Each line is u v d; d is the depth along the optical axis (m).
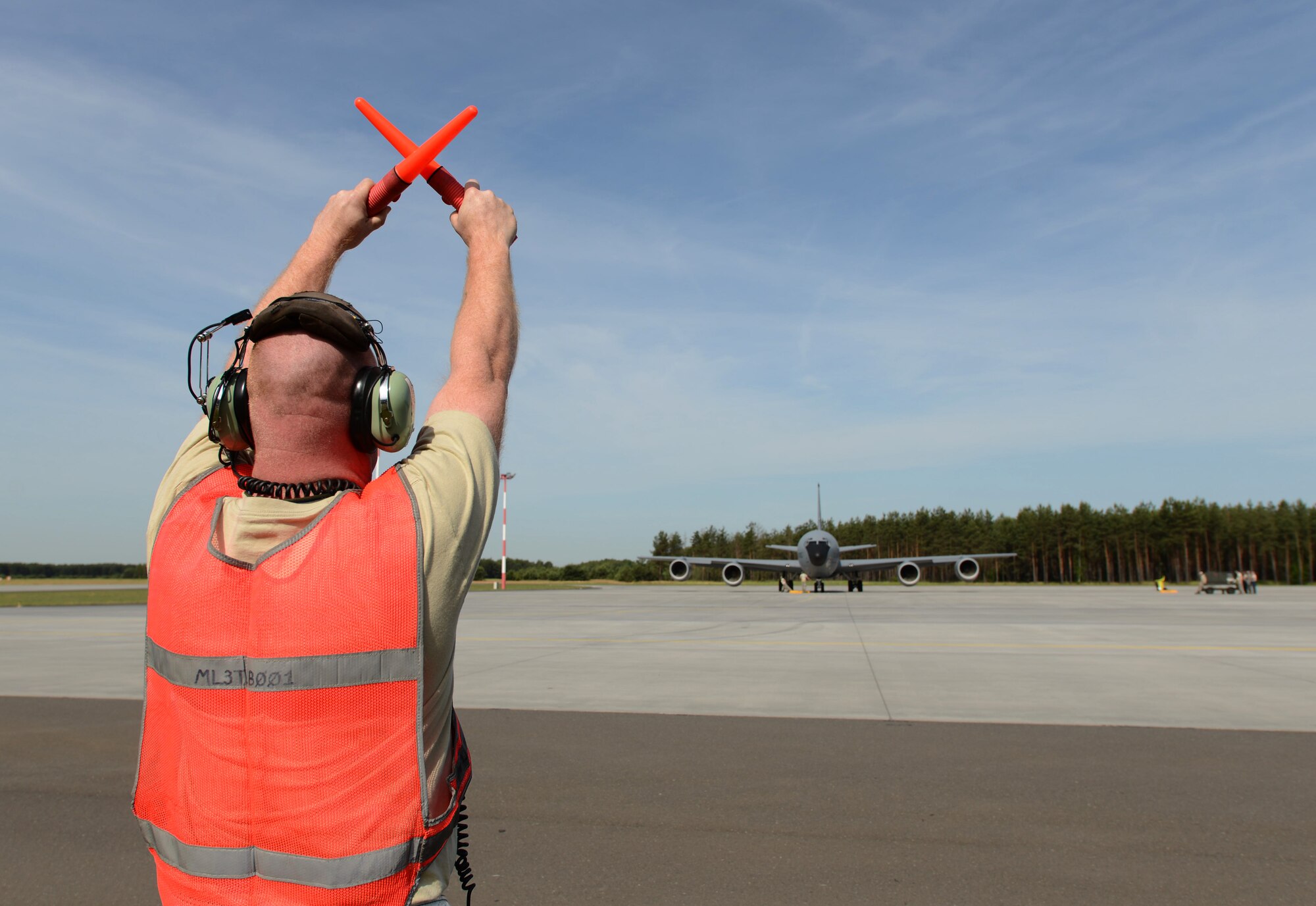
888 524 110.50
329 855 1.26
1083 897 3.81
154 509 1.53
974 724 7.37
